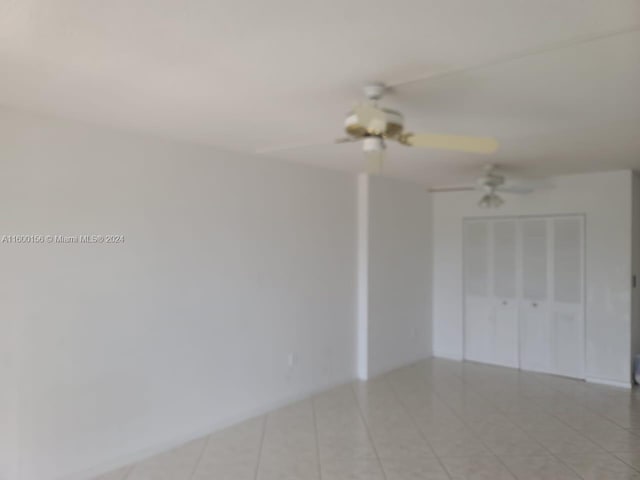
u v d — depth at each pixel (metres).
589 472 3.29
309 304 4.82
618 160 4.44
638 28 1.75
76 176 3.10
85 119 3.05
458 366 6.02
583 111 2.80
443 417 4.31
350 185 5.32
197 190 3.79
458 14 1.65
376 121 2.23
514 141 3.60
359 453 3.58
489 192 4.75
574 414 4.39
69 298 3.07
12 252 2.83
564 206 5.51
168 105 2.73
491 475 3.25
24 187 2.88
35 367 2.92
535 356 5.77
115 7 1.61
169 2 1.58
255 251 4.26
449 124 3.09
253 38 1.85
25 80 2.34
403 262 5.99
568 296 5.51
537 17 1.67
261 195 4.31
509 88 2.40
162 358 3.58
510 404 4.66
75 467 3.10
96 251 3.20
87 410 3.16
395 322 5.86
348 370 5.34
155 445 3.54
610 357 5.24
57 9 1.63
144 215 3.46
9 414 2.82
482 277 6.16
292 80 2.30
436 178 5.62
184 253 3.71
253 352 4.26
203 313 3.85
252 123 3.12
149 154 3.49
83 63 2.11
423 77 2.25
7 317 2.81
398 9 1.61
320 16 1.67
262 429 4.00
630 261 5.11
